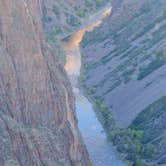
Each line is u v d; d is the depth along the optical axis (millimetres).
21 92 87750
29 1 101625
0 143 76875
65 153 89312
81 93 132250
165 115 116812
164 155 108938
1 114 80000
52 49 104750
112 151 111062
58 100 95125
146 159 109312
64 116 95250
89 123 119750
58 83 97438
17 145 78875
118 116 122375
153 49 139500
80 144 96125
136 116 119750
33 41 93500
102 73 139375
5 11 90500
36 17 100562
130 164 108125
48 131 88938
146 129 116125
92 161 107375
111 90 131250
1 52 86125
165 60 132750
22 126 83312
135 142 113125
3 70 85250
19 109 86062
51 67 97250
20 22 92562
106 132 116938
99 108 125562
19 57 89750
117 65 139875
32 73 91062
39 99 91000
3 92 83688
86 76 140375
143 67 133875
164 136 112812
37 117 89375
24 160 78812
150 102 121188
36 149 82875
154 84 126250
